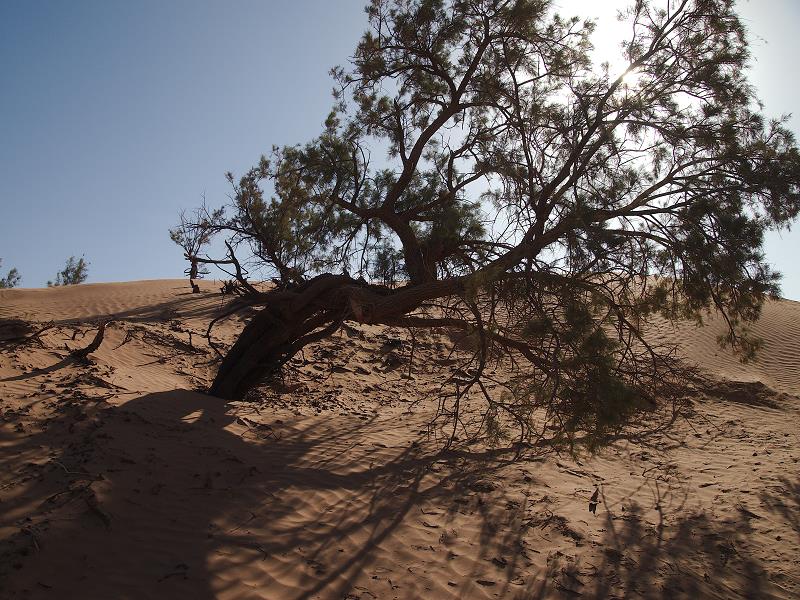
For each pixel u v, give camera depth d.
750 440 10.80
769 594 5.29
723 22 8.57
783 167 8.12
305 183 11.28
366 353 16.12
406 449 8.98
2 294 20.25
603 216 8.16
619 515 6.92
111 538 5.44
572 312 6.95
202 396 10.12
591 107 9.24
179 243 11.35
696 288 8.23
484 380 14.62
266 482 7.04
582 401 6.86
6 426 7.21
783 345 19.19
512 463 8.64
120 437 7.33
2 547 5.03
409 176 10.79
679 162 9.08
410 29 10.77
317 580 5.16
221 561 5.26
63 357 10.77
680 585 5.36
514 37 10.32
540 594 5.15
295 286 10.83
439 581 5.28
